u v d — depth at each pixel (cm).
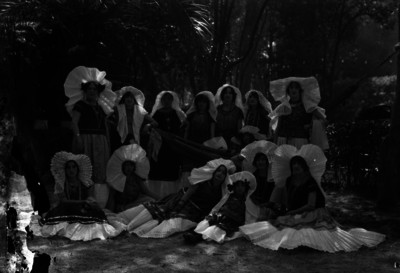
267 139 719
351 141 886
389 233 570
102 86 682
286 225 526
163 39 1079
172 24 1018
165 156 741
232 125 751
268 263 454
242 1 1750
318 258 472
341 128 905
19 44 823
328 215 538
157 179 742
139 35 1058
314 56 1820
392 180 704
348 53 2647
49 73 986
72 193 605
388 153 707
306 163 545
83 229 545
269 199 623
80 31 976
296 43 1784
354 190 877
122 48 1078
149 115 752
